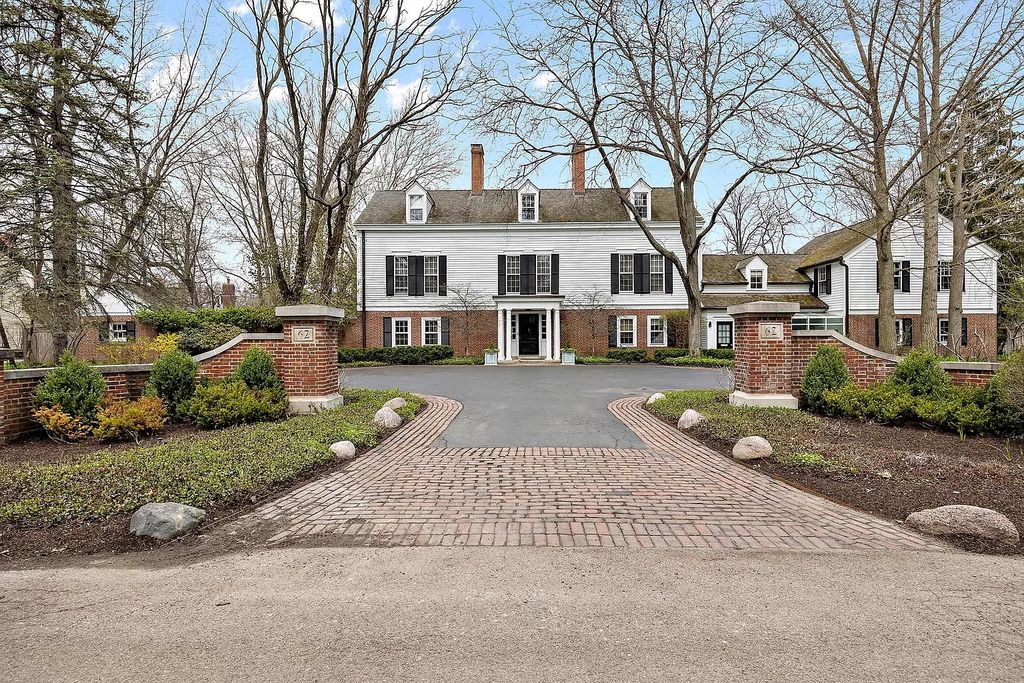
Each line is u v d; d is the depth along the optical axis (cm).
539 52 1553
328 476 572
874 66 1377
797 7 1284
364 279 2575
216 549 390
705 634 272
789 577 337
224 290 3691
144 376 893
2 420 668
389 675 242
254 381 906
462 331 2569
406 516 452
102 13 1494
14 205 1316
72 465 539
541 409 1020
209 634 277
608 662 250
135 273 1518
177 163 2198
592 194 2769
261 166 1323
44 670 248
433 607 303
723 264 2905
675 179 2112
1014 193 1282
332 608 303
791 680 234
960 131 1309
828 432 720
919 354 845
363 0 1240
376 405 965
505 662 251
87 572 355
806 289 2747
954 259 1449
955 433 705
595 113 1717
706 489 524
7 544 397
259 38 1245
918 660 249
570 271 2572
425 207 2608
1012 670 242
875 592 317
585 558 368
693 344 2225
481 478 564
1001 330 2427
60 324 1408
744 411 868
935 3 1202
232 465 550
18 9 1369
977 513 400
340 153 1302
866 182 1479
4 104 1322
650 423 870
